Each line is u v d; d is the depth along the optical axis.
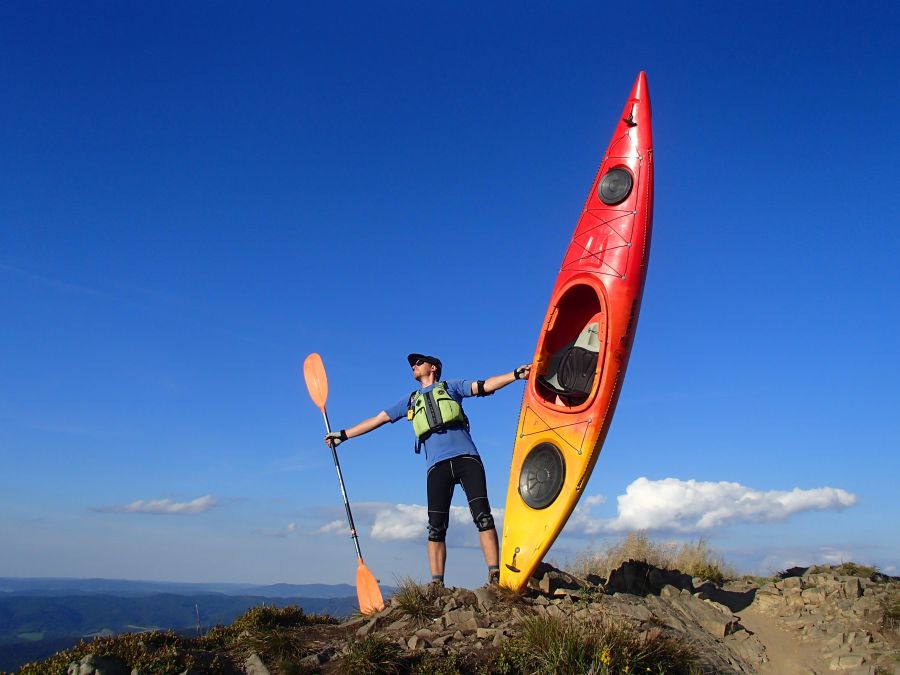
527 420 6.98
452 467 6.56
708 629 6.34
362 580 6.89
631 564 7.44
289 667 5.15
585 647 5.04
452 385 6.82
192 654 5.35
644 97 7.30
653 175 7.03
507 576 6.38
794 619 6.82
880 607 6.68
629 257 6.78
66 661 5.09
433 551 6.57
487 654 5.14
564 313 7.22
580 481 6.40
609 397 6.50
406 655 5.16
